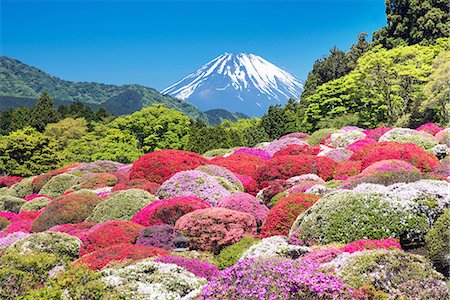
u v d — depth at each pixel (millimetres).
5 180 39938
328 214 10156
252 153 30219
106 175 25766
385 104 48406
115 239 12664
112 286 7707
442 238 8977
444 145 21578
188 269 9438
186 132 57969
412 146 18312
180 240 12445
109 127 56500
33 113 62031
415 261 6895
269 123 54406
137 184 21172
